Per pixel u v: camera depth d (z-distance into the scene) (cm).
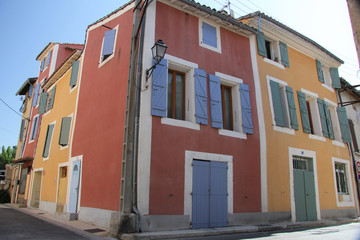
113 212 758
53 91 1542
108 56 1025
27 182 1677
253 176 973
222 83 1019
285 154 1105
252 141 1004
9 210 1312
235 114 1013
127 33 927
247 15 1181
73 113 1204
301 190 1129
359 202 1415
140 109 773
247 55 1100
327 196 1238
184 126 839
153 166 754
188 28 946
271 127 1084
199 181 836
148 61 820
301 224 997
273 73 1180
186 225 778
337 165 1401
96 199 887
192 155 836
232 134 951
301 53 1370
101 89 1007
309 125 1252
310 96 1347
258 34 1136
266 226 885
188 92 904
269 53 1275
